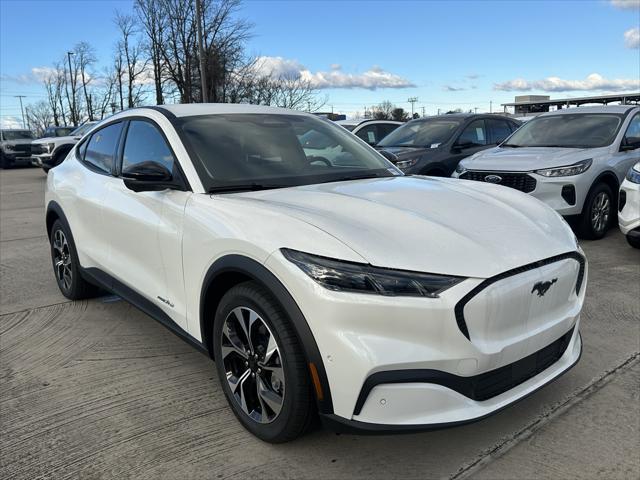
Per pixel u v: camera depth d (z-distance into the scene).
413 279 2.22
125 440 2.73
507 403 2.39
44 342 3.98
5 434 2.79
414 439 2.73
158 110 3.67
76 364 3.62
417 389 2.19
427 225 2.52
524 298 2.42
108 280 3.96
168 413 2.98
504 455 2.59
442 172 8.57
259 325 2.57
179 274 3.06
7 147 25.28
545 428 2.79
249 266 2.49
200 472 2.48
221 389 3.25
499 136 9.62
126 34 46.62
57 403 3.11
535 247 2.56
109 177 3.98
